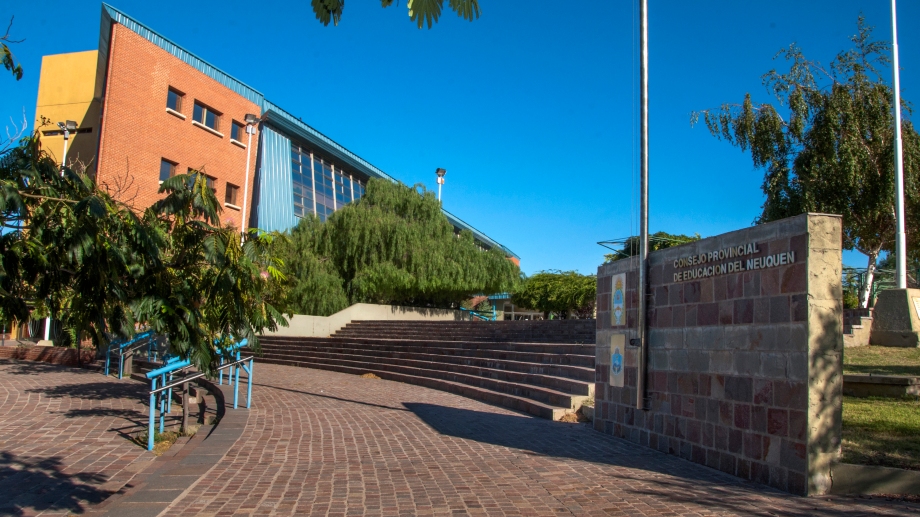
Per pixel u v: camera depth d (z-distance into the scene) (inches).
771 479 239.3
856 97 646.5
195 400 488.7
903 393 331.6
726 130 698.2
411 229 1131.3
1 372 657.6
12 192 167.9
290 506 211.3
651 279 328.5
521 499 220.7
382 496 224.2
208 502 214.7
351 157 1683.1
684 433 293.6
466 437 343.3
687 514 201.8
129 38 1016.9
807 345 227.0
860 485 222.7
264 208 1307.8
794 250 237.0
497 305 2070.6
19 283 179.6
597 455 299.3
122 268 197.3
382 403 485.1
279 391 544.1
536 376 500.7
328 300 1059.9
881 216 668.1
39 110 1145.4
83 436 341.1
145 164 1031.0
